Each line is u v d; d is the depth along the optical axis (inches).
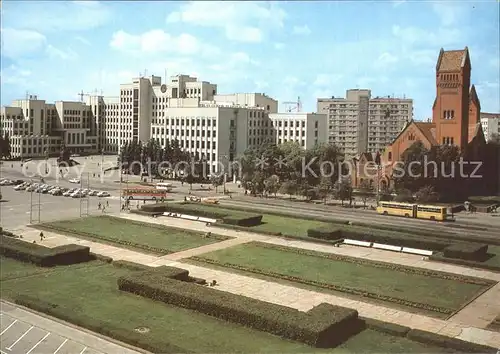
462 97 7647.6
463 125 7667.3
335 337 2999.5
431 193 6830.7
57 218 6574.8
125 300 3646.7
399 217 6742.1
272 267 4471.0
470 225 5772.6
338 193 7849.4
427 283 4069.9
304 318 3075.8
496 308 3533.5
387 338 3036.4
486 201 6471.5
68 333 3093.0
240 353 2834.6
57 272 4293.8
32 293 3791.8
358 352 2854.3
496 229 5561.0
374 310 3516.2
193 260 4699.8
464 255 4650.6
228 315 3265.3
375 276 4256.9
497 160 6732.3
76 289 3880.4
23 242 4943.4
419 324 3265.3
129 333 3014.3
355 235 5433.1
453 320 3321.9
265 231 5812.0
